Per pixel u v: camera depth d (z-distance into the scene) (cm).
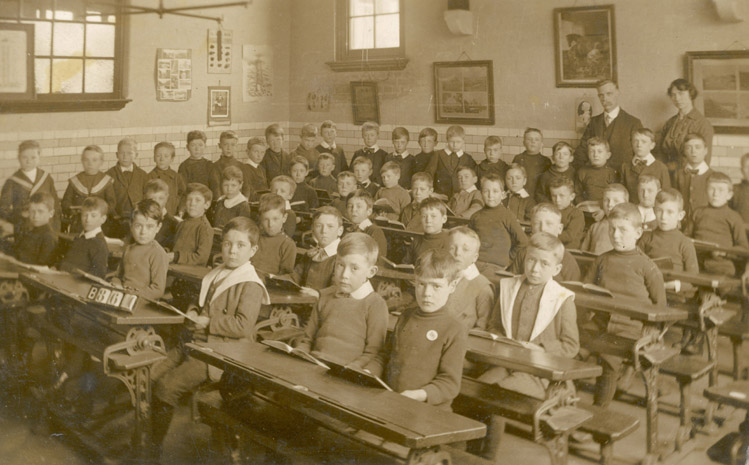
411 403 309
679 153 513
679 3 496
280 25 637
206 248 571
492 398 361
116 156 686
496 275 489
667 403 448
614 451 398
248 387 406
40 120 687
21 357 572
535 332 410
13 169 692
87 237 619
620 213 445
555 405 353
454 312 439
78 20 688
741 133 496
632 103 524
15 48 723
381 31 589
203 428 438
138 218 543
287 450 353
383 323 416
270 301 466
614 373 422
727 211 500
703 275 471
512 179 538
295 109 644
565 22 527
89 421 489
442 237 501
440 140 576
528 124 550
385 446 349
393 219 574
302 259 527
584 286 434
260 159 655
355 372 339
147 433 439
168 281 561
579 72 525
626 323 429
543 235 421
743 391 413
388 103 597
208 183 666
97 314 464
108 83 696
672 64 507
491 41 545
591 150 520
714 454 393
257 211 627
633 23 513
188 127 680
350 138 622
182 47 670
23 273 575
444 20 559
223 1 640
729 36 487
